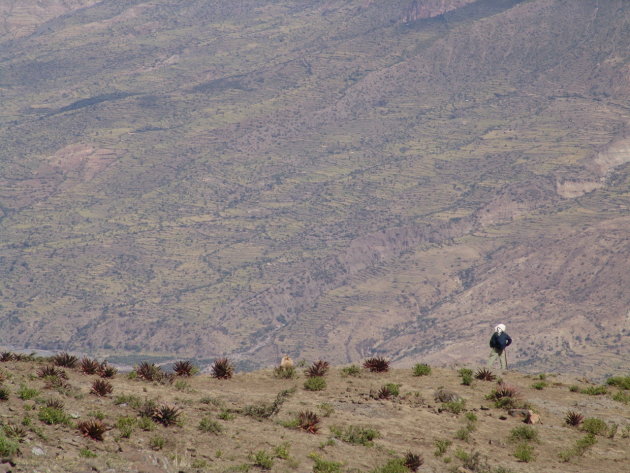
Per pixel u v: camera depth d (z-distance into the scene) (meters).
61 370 97.00
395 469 69.19
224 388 98.38
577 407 97.19
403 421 86.81
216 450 69.81
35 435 65.19
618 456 80.44
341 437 78.56
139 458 64.50
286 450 71.75
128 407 80.06
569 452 79.62
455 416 90.56
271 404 87.75
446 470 71.56
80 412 75.38
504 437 84.19
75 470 58.56
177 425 75.25
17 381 86.31
